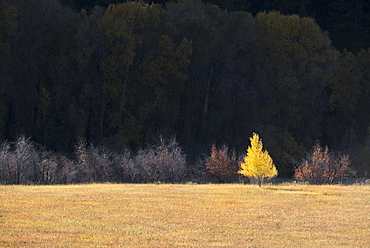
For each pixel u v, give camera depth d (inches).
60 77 3747.5
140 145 3646.7
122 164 2390.5
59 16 3924.7
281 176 3730.3
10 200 1475.1
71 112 3767.2
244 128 4050.2
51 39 3858.3
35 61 3750.0
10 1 3730.3
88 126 3828.7
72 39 3863.2
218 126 4116.6
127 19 3937.0
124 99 3900.1
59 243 1008.2
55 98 3747.5
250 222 1234.6
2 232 1090.7
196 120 4143.7
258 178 1963.6
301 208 1434.5
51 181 2193.7
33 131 3631.9
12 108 3631.9
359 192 1784.0
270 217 1298.0
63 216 1263.5
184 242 1032.8
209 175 2701.8
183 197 1592.0
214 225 1192.8
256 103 4173.2
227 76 4146.2
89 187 1852.9
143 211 1346.0
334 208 1444.4
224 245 1014.4
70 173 2294.5
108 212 1325.0
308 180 2401.6
